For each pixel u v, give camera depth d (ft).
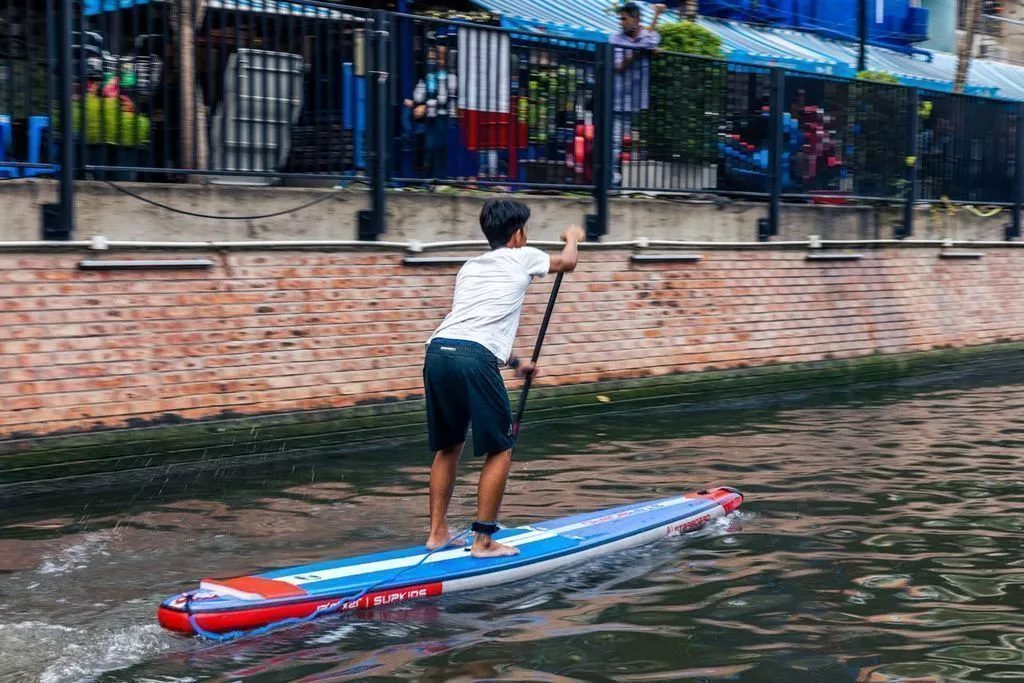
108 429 22.36
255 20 25.43
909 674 12.56
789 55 52.54
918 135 39.14
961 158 40.93
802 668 12.74
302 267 25.23
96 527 18.85
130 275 22.82
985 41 73.51
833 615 14.51
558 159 30.35
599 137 30.73
